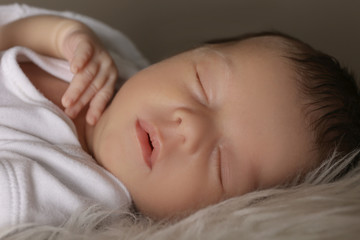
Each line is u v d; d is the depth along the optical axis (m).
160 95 0.36
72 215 0.32
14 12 0.47
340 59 0.62
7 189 0.31
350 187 0.34
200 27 0.61
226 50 0.38
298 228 0.29
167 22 0.61
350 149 0.37
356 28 0.62
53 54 0.42
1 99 0.36
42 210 0.32
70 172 0.34
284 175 0.36
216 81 0.36
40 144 0.34
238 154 0.35
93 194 0.34
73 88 0.38
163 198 0.35
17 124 0.35
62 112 0.37
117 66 0.44
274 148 0.35
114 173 0.36
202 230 0.31
